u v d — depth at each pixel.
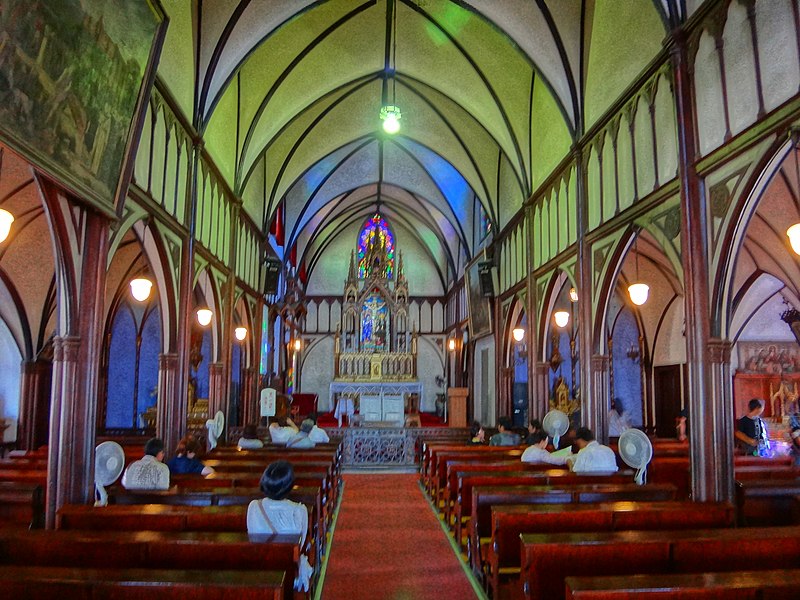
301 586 4.66
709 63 8.00
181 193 11.69
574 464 8.45
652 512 5.61
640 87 10.02
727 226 7.55
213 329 15.35
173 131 11.12
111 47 6.70
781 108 6.47
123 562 4.37
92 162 7.07
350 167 24.61
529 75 15.29
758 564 4.62
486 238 22.89
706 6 7.96
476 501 6.72
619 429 16.08
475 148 20.14
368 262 33.09
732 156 7.39
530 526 5.59
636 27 10.24
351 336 30.06
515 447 12.35
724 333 7.75
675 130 8.83
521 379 21.23
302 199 24.97
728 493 7.51
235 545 4.32
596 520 5.57
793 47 6.44
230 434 16.50
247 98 15.56
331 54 15.92
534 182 16.11
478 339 24.67
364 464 17.67
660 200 9.09
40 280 14.69
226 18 11.95
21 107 5.50
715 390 7.66
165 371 11.31
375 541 8.91
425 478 13.77
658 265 16.55
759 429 11.57
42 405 16.05
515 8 12.48
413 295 34.53
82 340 7.64
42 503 7.32
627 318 19.12
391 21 15.15
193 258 12.13
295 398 28.25
